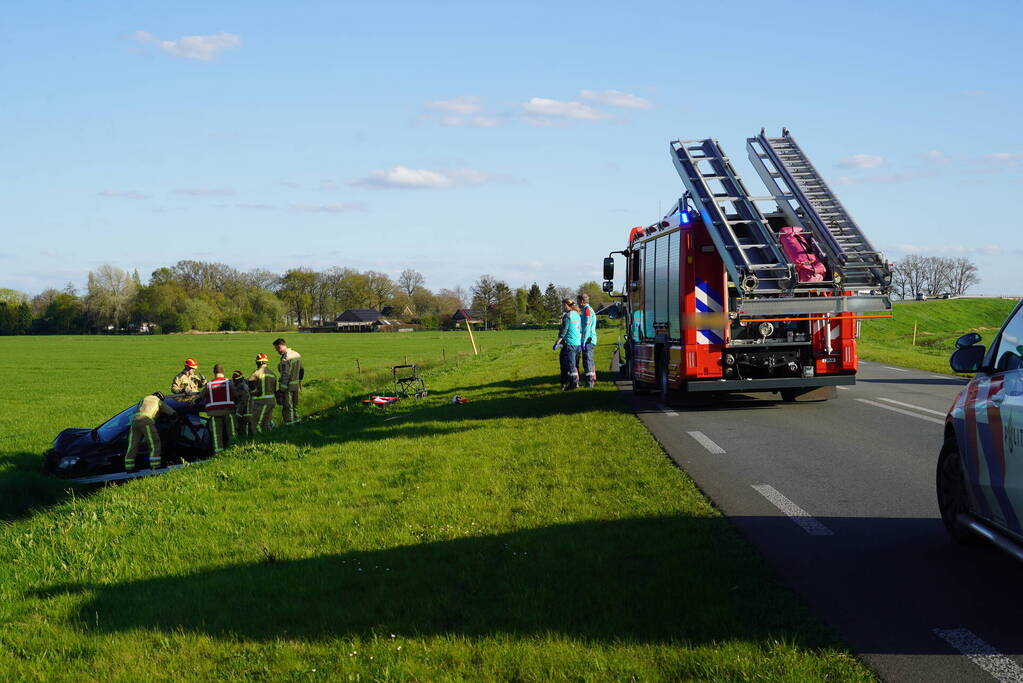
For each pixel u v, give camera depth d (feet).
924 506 24.39
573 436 39.52
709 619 15.16
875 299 43.60
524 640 14.64
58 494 41.27
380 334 418.51
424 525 23.70
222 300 497.05
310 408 74.33
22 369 167.53
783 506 24.58
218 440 46.65
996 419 17.47
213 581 19.35
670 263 50.70
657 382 54.29
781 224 47.62
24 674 14.64
